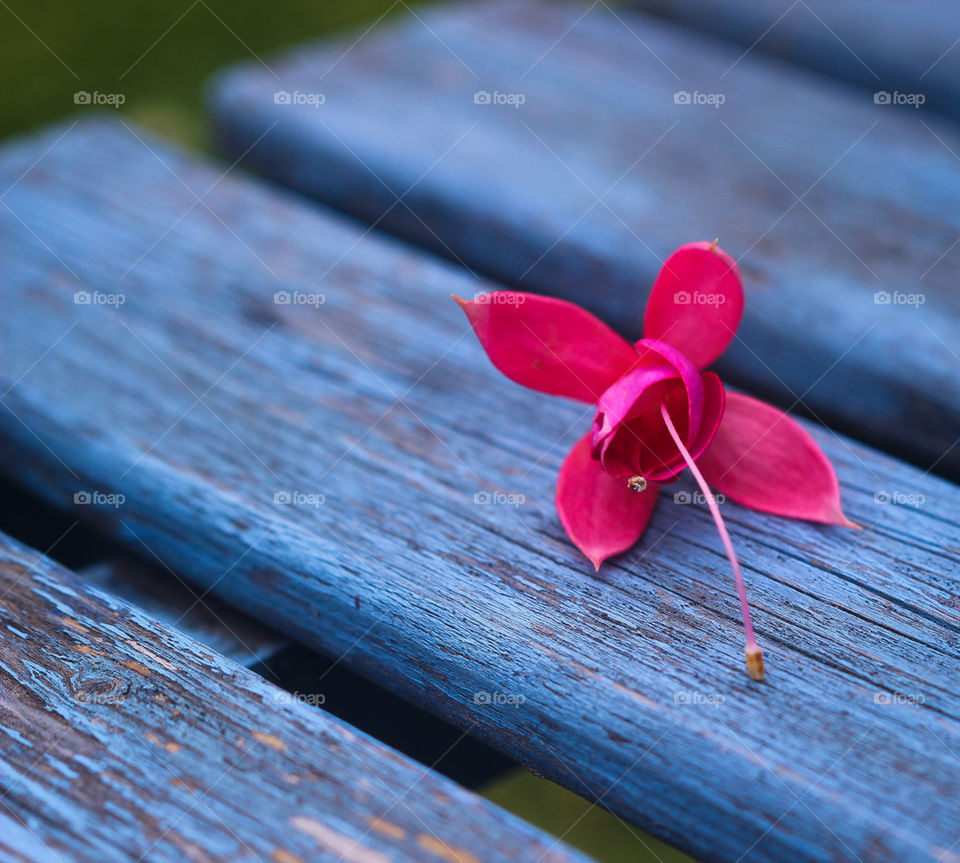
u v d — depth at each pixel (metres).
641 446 0.35
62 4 0.78
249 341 0.38
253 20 0.77
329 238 0.41
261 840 0.32
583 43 0.50
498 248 0.41
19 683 0.33
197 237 0.40
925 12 0.49
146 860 0.32
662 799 0.33
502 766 0.36
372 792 0.32
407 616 0.34
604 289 0.40
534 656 0.34
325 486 0.36
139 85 0.68
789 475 0.35
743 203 0.41
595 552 0.34
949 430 0.38
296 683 0.35
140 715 0.33
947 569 0.34
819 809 0.32
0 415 0.37
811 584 0.34
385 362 0.38
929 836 0.32
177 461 0.36
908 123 0.44
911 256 0.40
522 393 0.37
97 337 0.38
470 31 0.51
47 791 0.32
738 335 0.39
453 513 0.35
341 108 0.44
